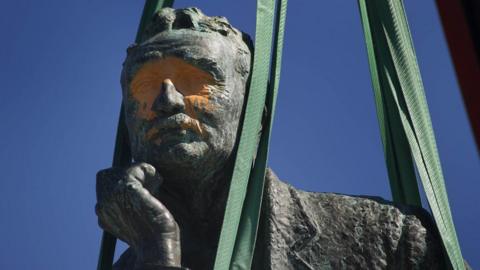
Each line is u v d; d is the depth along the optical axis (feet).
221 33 30.04
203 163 28.71
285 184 29.99
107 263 29.60
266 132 28.99
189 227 29.73
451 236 29.22
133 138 29.07
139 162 28.68
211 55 29.14
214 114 28.71
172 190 29.37
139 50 29.48
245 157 28.25
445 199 29.99
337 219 29.48
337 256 28.84
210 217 29.55
